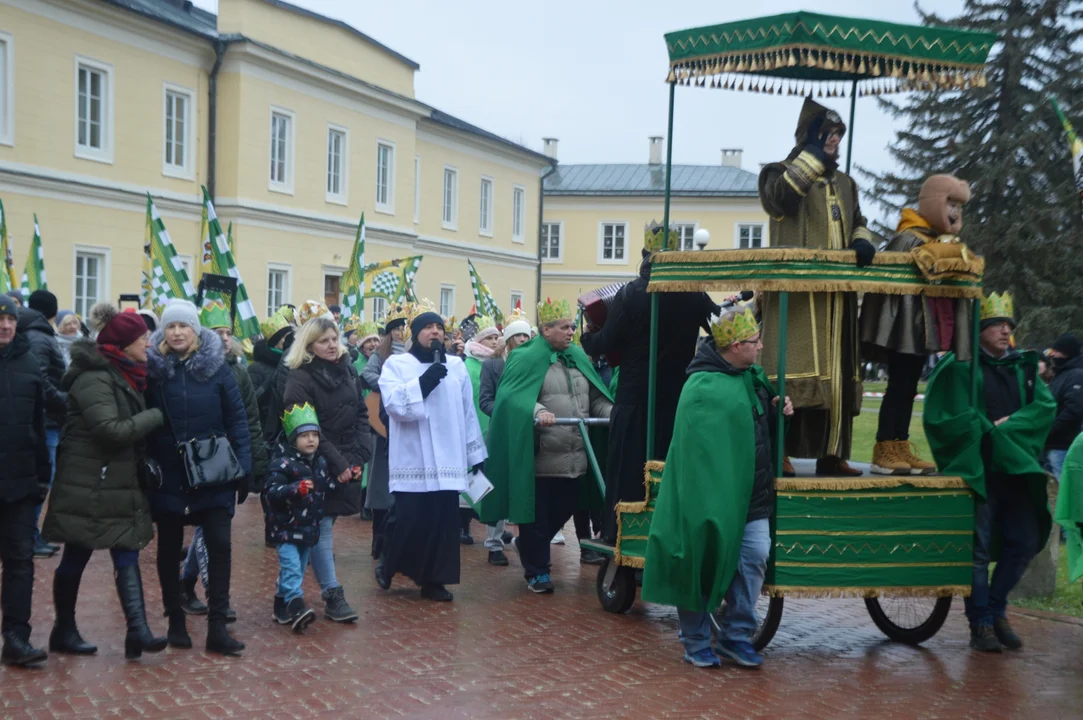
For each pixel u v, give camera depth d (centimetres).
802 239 720
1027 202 2700
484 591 898
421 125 3491
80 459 641
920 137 2892
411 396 820
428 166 3575
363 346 1223
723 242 4747
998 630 736
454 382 849
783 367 670
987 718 589
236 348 940
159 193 2430
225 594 683
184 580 789
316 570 777
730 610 676
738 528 643
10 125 2084
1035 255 2642
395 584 912
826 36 670
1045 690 641
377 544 1007
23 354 646
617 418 816
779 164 728
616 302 811
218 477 665
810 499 668
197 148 2548
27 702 580
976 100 2808
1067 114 2694
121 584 663
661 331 800
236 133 2588
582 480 938
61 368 947
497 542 1019
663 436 798
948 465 714
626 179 4912
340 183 3012
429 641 725
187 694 600
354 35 3006
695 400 645
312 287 2891
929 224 721
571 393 915
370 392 1023
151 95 2403
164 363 669
